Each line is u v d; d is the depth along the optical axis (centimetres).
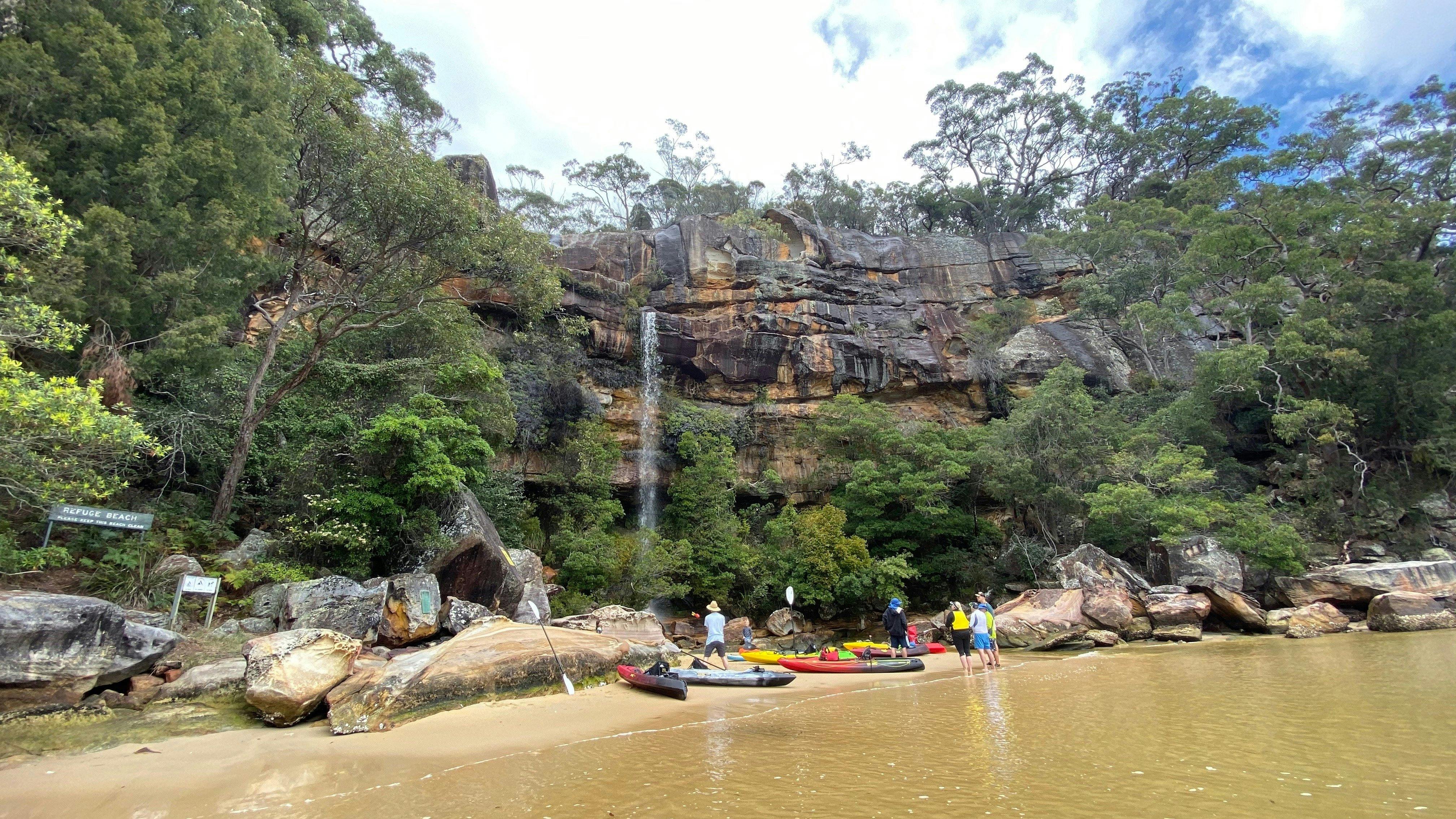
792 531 2892
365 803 652
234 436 1798
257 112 1781
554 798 657
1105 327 4228
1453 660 1394
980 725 966
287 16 2722
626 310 3553
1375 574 2275
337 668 1027
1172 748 791
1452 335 2895
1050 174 6159
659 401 3503
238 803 659
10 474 1032
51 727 882
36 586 1206
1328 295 3312
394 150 1959
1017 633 2133
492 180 3416
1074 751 792
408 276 2100
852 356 3750
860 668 1628
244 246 1752
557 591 2408
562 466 2969
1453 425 2878
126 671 1014
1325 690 1138
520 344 3070
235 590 1431
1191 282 3644
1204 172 4694
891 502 3061
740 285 3850
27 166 1266
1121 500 2498
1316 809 573
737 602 2903
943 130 6159
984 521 3145
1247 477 3156
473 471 1930
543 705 1116
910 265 4544
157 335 1523
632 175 5928
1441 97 4178
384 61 3425
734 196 5912
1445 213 3148
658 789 679
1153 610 2184
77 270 1231
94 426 1014
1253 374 3016
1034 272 4528
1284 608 2355
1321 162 4456
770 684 1388
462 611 1518
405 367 2109
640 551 2680
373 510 1683
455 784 710
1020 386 3766
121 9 1501
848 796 642
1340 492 2894
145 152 1415
